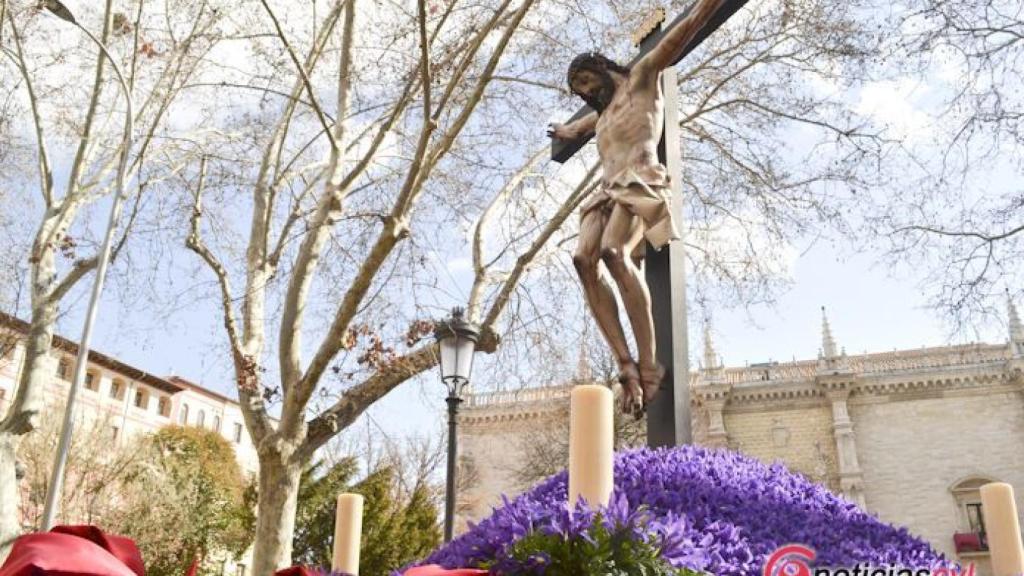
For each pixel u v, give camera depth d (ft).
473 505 117.50
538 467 94.68
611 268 13.30
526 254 42.93
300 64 39.24
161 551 81.51
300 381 37.78
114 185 52.31
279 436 38.17
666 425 13.11
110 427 97.86
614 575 5.77
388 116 46.60
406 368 39.88
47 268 49.96
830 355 136.77
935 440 128.67
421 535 83.35
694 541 6.92
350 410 39.83
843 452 129.80
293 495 38.29
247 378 40.06
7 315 60.03
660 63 14.43
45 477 79.46
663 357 13.60
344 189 39.83
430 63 37.68
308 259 40.88
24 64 50.11
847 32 39.34
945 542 122.72
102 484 81.82
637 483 8.35
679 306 13.78
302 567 5.66
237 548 88.22
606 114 14.76
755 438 135.95
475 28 37.50
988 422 127.24
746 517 7.91
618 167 14.01
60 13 43.57
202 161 48.24
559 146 16.94
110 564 3.20
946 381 130.93
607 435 6.88
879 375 133.39
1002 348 131.85
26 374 47.32
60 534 3.28
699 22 14.08
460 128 35.12
